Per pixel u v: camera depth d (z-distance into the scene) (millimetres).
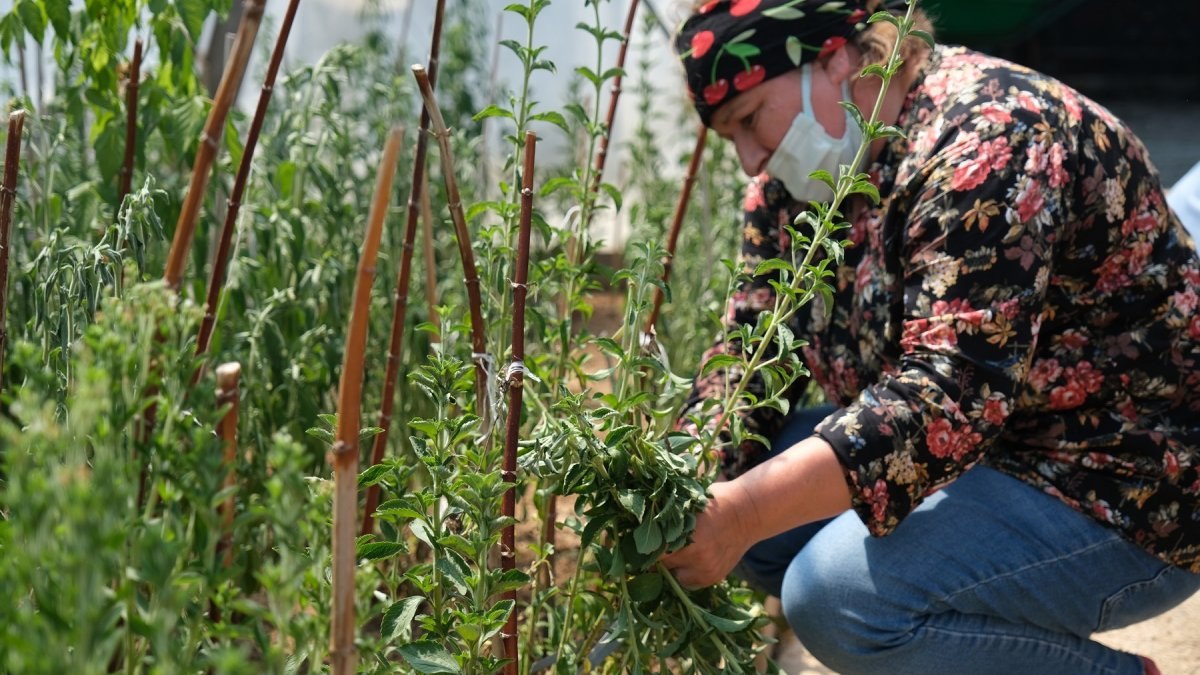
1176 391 1842
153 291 1112
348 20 4246
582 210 1965
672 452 1663
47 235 2092
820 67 1854
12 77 2785
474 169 3432
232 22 2744
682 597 1668
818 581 1919
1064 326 1843
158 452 1103
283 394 2346
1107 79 10828
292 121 2582
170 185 2254
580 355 2123
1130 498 1840
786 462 1666
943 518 1877
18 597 1021
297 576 1068
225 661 939
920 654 1886
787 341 1581
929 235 1714
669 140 4207
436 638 1545
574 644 1873
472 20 4297
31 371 1080
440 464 1510
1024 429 1908
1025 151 1689
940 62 1854
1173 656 2463
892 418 1660
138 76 1985
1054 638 1909
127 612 1019
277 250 2389
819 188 1945
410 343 2592
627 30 2102
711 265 3400
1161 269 1807
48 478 1020
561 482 1606
